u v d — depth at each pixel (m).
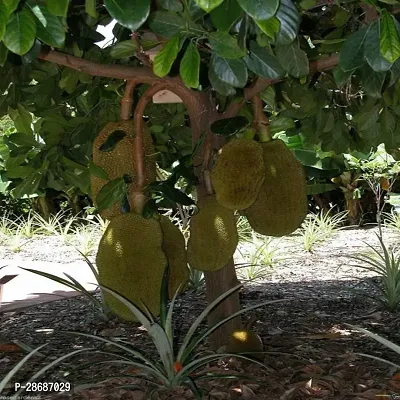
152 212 1.86
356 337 3.08
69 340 3.16
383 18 1.27
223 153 1.90
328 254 5.98
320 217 7.42
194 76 1.28
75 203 8.40
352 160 7.37
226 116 2.25
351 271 5.18
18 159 2.82
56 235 7.57
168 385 2.25
